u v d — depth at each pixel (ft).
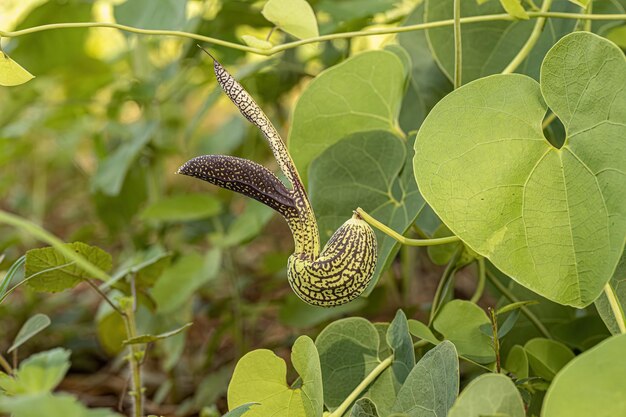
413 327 2.86
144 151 4.63
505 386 2.29
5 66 2.78
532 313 3.20
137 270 3.06
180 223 4.72
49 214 7.69
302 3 2.84
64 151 6.27
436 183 2.52
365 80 3.03
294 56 4.74
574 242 2.48
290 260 2.53
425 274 5.70
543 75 2.52
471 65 3.19
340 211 3.00
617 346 2.19
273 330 4.95
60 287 2.95
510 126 2.54
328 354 2.84
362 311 4.22
